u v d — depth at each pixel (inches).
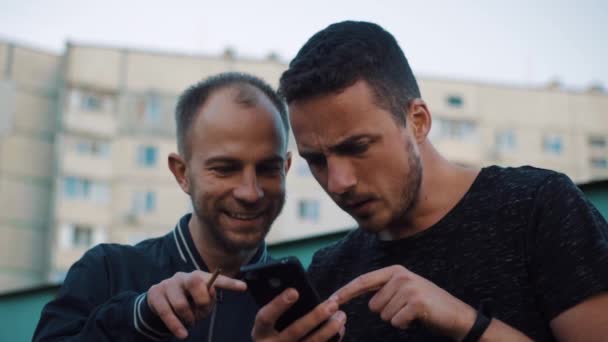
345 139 63.7
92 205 1125.1
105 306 71.2
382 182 64.7
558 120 1150.3
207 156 80.1
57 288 129.3
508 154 1130.7
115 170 1132.5
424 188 69.7
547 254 63.1
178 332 63.9
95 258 85.0
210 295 63.9
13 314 135.7
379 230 66.4
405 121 66.5
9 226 1119.6
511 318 63.9
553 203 64.7
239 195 78.7
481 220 67.8
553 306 61.5
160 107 1135.6
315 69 63.9
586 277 60.1
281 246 112.6
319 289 75.9
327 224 1013.2
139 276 84.3
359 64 64.2
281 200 82.5
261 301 64.0
